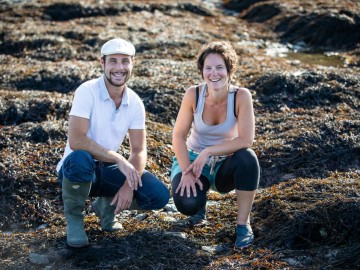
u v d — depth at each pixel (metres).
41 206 5.27
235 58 4.44
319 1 15.73
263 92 8.56
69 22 13.85
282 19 14.73
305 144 6.42
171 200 5.47
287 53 12.73
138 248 4.44
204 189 4.52
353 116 7.30
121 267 4.18
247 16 15.97
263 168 6.19
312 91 8.22
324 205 4.62
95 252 4.34
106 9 15.02
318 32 13.64
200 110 4.54
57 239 4.56
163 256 4.34
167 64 10.00
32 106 7.38
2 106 7.39
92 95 4.36
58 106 7.43
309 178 5.89
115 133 4.48
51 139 6.48
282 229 4.57
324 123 6.86
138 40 12.10
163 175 6.02
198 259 4.31
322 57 12.35
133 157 4.50
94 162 4.28
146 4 15.80
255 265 4.15
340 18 13.70
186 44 11.78
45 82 8.94
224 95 4.48
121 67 4.30
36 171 5.71
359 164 6.18
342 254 4.20
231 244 4.57
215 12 16.56
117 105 4.46
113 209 4.69
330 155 6.25
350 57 12.24
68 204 4.38
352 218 4.48
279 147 6.43
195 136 4.71
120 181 4.43
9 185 5.47
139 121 4.56
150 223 4.95
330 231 4.50
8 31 12.37
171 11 15.71
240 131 4.46
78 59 10.98
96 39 11.95
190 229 4.83
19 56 11.21
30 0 15.55
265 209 4.94
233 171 4.41
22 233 4.78
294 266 4.14
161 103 7.85
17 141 6.39
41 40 11.65
